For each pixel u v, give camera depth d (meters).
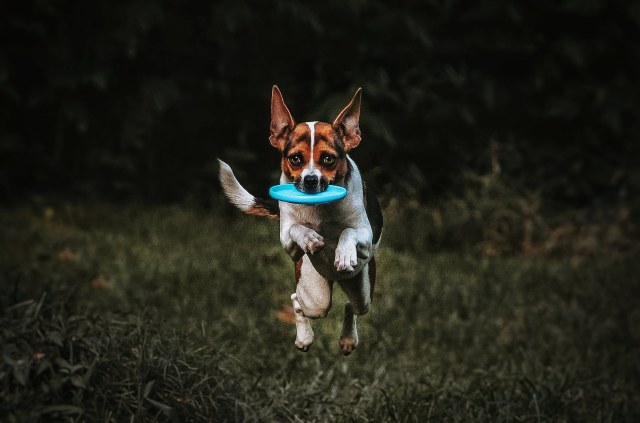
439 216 9.65
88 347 4.72
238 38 10.66
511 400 5.44
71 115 10.14
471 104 11.02
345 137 4.25
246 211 4.70
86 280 7.46
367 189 4.73
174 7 10.76
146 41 10.72
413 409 5.19
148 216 9.55
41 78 10.60
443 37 11.23
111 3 10.41
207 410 4.69
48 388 4.33
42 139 10.74
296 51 10.81
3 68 9.95
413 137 10.84
